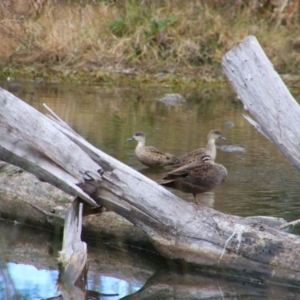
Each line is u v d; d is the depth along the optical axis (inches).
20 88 1021.2
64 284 399.5
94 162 407.5
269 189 569.6
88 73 1143.0
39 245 458.6
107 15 1232.2
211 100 1024.2
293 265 389.1
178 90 1100.5
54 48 1165.7
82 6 1239.5
